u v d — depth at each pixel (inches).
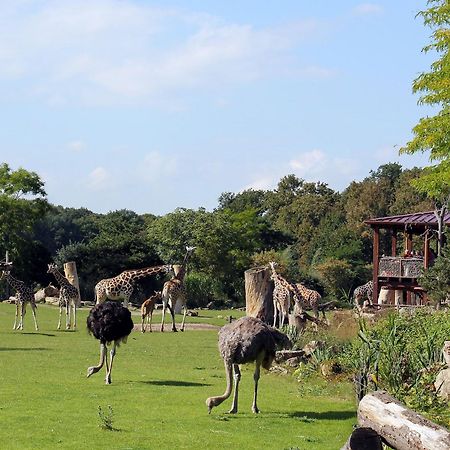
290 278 2440.9
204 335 1258.6
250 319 583.2
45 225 4170.8
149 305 1322.6
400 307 1200.2
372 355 632.4
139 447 465.4
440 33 1159.6
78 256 2581.2
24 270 2630.4
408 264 1440.7
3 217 2591.0
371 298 1663.4
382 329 789.2
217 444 478.3
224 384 717.9
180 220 2610.7
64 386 676.7
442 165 1167.6
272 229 3282.5
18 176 2630.4
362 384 595.8
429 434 374.0
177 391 666.8
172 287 1346.0
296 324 1080.2
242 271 2630.4
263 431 520.1
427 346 666.2
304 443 489.1
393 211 3346.5
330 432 524.7
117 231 2714.1
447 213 1502.2
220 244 2566.4
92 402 603.5
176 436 496.1
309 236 3476.9
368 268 2578.7
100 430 505.4
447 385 578.6
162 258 2618.1
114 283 1432.1
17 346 1019.9
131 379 730.2
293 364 817.5
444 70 1157.7
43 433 494.9
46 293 2185.0
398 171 4131.4
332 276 2491.4
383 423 394.0
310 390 684.1
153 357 919.0
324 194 4015.8
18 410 565.3
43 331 1288.1
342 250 2741.1
